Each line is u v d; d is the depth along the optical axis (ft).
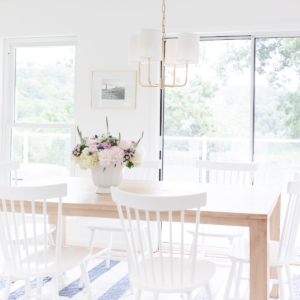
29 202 7.18
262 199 7.59
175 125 12.83
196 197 5.74
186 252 12.39
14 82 14.05
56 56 13.76
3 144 14.03
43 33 13.32
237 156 12.41
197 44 7.72
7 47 13.92
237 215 6.37
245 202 7.27
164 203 5.67
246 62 12.23
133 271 6.48
